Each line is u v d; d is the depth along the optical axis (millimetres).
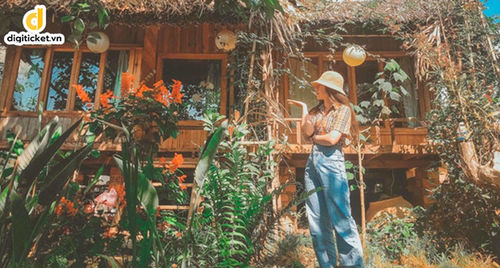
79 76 6219
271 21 5070
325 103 3170
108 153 5660
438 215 4586
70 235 2635
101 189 5633
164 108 3508
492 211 4090
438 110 4773
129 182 1759
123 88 3691
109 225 2967
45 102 6102
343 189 2893
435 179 5750
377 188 7879
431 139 4934
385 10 5590
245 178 3219
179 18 5160
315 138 2986
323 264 2869
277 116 5113
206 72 6949
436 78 5051
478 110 4395
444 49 5086
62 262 2645
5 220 1646
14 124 5816
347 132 2963
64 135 1768
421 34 5090
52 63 6285
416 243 4211
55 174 1816
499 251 3836
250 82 5164
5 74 6066
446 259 3773
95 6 3100
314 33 6324
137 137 3381
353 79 6777
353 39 6824
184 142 6027
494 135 4297
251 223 2883
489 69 5082
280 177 6094
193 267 2580
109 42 6164
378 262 3770
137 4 5055
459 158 4453
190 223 2113
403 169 7301
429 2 5516
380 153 5684
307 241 4176
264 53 5281
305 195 2678
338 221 2836
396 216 5031
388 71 6750
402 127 6469
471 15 5164
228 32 5984
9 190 1636
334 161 2945
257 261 2953
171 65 7000
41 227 1811
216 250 2643
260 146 4441
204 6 4996
